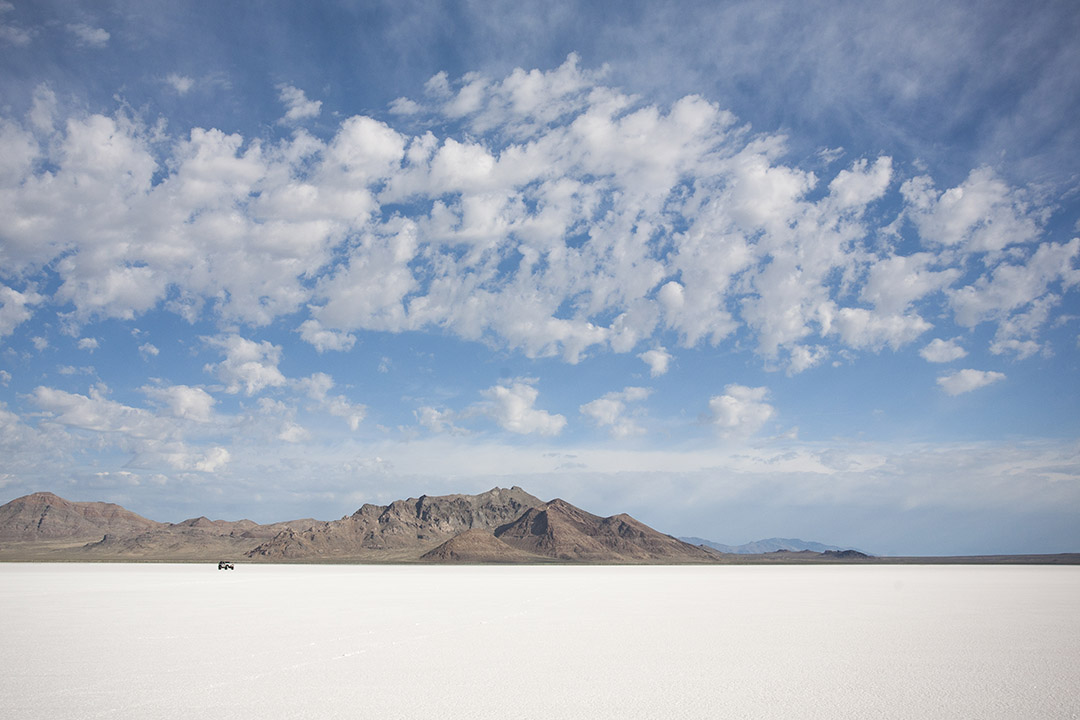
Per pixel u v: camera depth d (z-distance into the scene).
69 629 37.06
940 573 133.50
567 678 23.97
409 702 20.41
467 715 19.02
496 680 23.58
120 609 49.03
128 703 20.09
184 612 46.91
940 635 35.34
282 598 60.69
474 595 65.50
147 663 26.55
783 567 195.88
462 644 31.91
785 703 20.45
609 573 137.12
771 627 38.97
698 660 27.62
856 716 19.02
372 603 55.31
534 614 46.47
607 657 28.30
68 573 121.62
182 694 21.27
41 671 24.91
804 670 25.53
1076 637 34.56
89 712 19.11
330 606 52.28
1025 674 24.75
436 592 70.06
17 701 20.31
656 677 24.17
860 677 24.22
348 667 25.88
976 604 54.59
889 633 36.16
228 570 142.12
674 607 52.34
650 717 18.88
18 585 79.88
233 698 20.77
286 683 22.94
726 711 19.53
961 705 20.20
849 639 33.81
